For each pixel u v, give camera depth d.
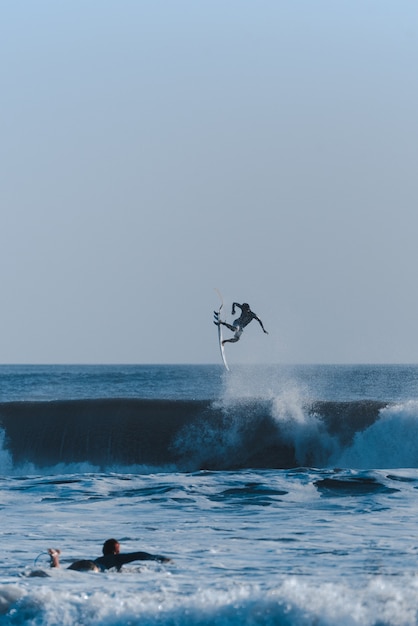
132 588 39.78
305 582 41.91
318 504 72.62
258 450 116.44
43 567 46.44
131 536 57.69
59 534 58.69
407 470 92.88
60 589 39.34
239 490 80.38
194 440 116.56
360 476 88.12
